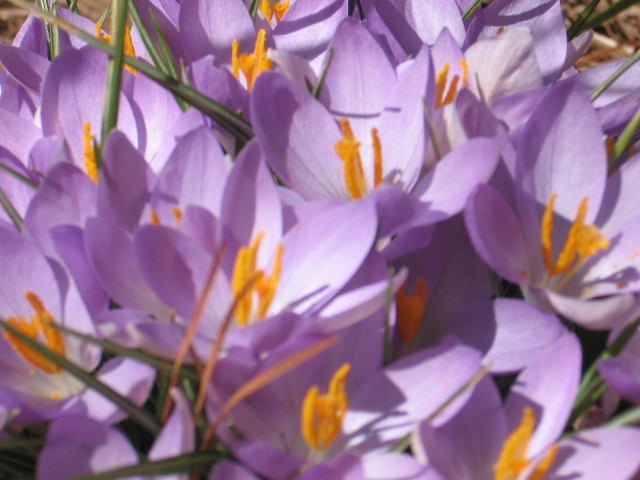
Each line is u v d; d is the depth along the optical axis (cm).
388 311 39
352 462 37
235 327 40
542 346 39
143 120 46
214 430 37
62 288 40
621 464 37
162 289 39
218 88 44
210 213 40
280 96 43
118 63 41
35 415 38
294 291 39
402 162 43
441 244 42
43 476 37
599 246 41
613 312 38
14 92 48
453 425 39
